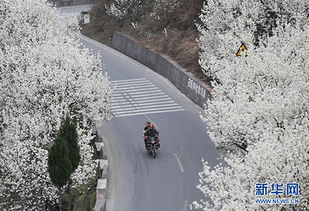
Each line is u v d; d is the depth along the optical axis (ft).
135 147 226.99
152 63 351.25
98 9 498.28
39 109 180.55
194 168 201.16
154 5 408.46
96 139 227.20
